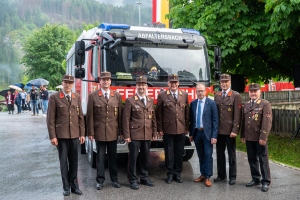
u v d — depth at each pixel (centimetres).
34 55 6025
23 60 6188
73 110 636
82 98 945
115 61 749
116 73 745
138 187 664
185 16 1257
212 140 680
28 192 650
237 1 1112
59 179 738
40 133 1445
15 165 868
